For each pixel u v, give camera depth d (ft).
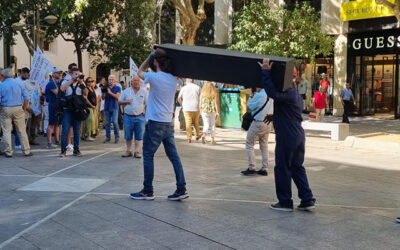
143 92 33.19
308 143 43.96
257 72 18.90
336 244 15.70
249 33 59.47
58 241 15.70
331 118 74.38
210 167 30.37
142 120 33.32
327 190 24.63
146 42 73.00
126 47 71.05
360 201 22.31
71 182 24.88
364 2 72.49
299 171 19.88
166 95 20.44
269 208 20.17
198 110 43.14
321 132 50.67
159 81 20.17
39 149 37.55
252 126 27.40
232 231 16.87
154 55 20.59
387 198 23.15
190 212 19.25
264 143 27.84
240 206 20.40
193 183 25.22
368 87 77.00
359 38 76.28
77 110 33.12
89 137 44.01
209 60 19.49
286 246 15.40
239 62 18.98
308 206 19.70
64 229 16.94
